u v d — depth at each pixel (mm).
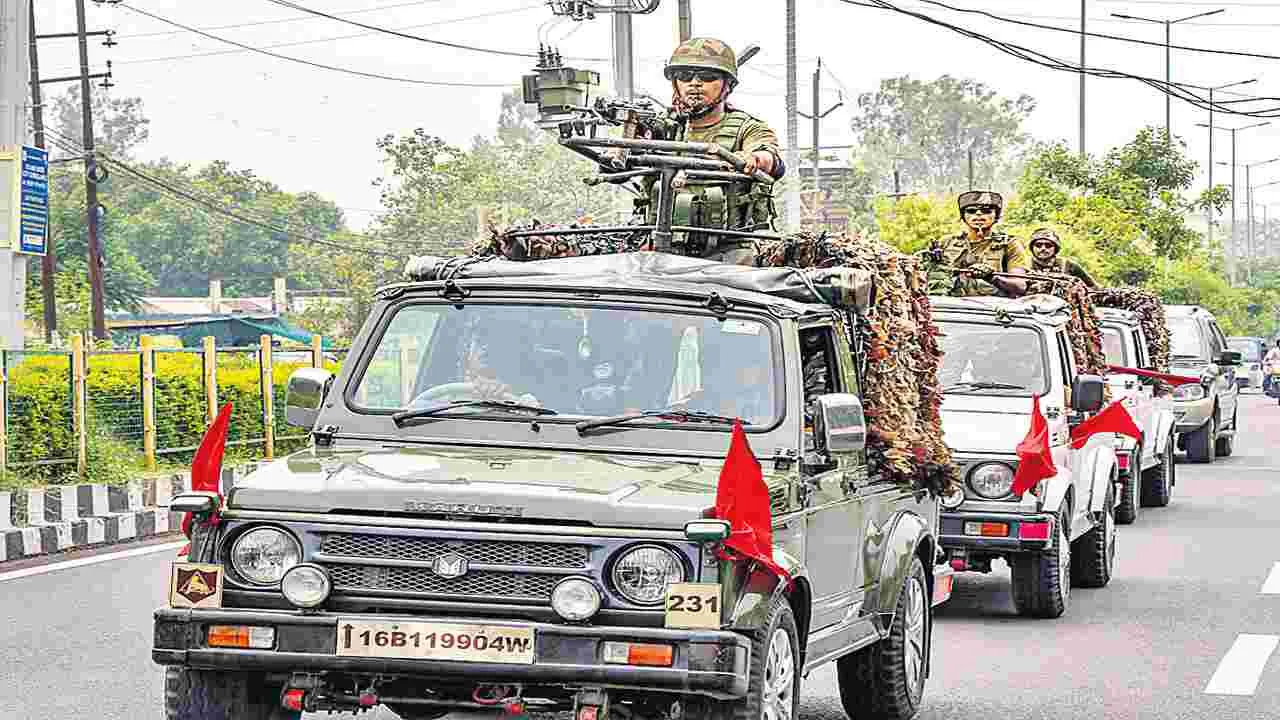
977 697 20688
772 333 15844
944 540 26250
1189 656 23594
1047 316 30484
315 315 156375
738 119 20375
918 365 20062
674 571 13109
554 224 19922
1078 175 109000
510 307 16312
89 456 43656
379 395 16125
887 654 18328
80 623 24406
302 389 16047
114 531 35875
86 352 43969
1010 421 27297
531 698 13406
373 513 13562
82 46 99562
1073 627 26062
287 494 13734
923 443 18953
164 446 47625
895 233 81250
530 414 15602
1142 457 42031
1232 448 67188
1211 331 62594
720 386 15648
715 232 18594
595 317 16078
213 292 160375
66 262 149625
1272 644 24547
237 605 13625
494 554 13312
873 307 18391
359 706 13664
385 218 162500
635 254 17438
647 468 14500
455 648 13117
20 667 21125
